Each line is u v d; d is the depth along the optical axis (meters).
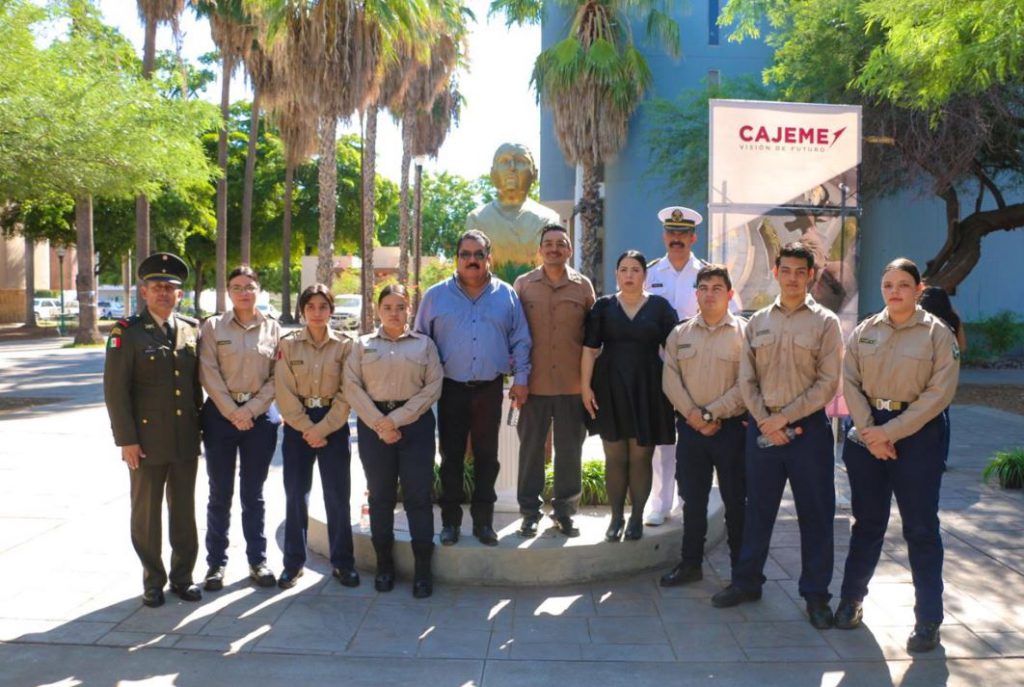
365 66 17.55
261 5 17.44
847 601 4.47
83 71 14.09
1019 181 17.00
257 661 4.09
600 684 3.86
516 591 5.00
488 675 3.95
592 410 5.15
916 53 7.44
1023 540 5.86
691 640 4.31
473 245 5.02
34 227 32.31
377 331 5.00
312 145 30.34
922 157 13.30
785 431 4.44
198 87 34.03
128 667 4.01
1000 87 12.55
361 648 4.23
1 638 4.32
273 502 7.08
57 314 44.41
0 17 12.02
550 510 5.96
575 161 19.28
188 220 33.84
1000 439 9.97
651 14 18.83
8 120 12.27
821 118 6.29
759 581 4.75
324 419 4.95
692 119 17.84
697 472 4.95
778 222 6.30
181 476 4.79
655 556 5.32
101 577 5.20
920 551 4.22
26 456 8.78
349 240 44.28
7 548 5.73
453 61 27.42
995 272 19.44
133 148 13.73
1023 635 4.33
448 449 5.12
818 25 13.02
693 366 4.82
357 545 5.41
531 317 5.19
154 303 4.72
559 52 18.22
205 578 5.05
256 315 5.09
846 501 6.61
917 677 3.89
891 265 4.22
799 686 3.82
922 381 4.16
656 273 5.93
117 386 4.56
